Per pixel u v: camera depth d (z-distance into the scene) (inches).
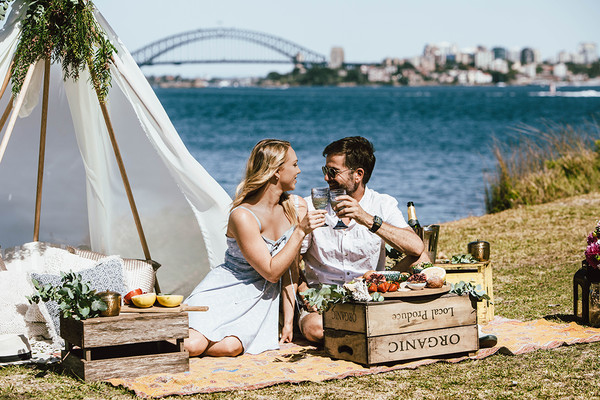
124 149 220.1
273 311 181.6
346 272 182.4
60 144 226.7
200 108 2854.3
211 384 148.3
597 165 488.1
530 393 142.0
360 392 144.3
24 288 188.5
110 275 199.6
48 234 235.3
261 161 174.6
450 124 1817.2
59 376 156.7
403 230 176.7
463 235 354.3
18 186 228.7
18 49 184.5
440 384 148.3
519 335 180.7
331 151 180.1
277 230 178.9
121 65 196.2
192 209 217.3
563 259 289.1
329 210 182.7
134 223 227.3
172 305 160.6
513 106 2908.5
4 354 165.9
